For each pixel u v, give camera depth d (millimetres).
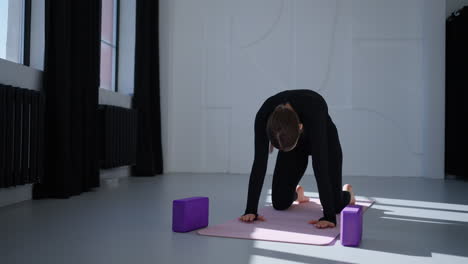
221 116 5734
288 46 5676
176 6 5781
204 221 2170
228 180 4684
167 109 5695
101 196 3346
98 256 1608
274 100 2084
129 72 5273
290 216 2457
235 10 5742
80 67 3520
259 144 2135
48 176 3205
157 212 2613
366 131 5555
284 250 1727
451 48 5574
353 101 5574
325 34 5633
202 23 5766
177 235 1976
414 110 5512
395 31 5559
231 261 1567
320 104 2090
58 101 3209
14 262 1516
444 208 2936
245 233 1991
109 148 4180
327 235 1964
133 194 3479
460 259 1644
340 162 2465
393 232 2137
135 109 4941
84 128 3594
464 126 5207
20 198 3033
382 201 3260
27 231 2037
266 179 4895
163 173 5508
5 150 2709
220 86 5738
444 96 5414
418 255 1695
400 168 5512
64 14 3254
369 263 1569
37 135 3016
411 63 5531
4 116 2660
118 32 5266
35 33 3342
